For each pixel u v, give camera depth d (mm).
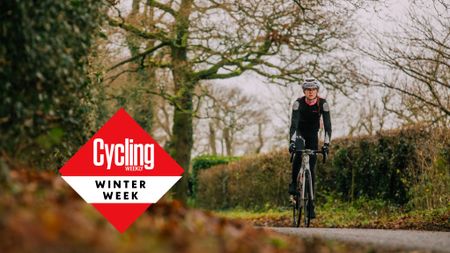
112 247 4277
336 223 14641
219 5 20578
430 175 14727
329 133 11156
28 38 6324
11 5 6238
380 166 17016
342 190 18750
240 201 26203
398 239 7613
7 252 3713
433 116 14883
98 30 8141
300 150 11086
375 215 15570
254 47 21375
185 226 5910
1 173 5297
